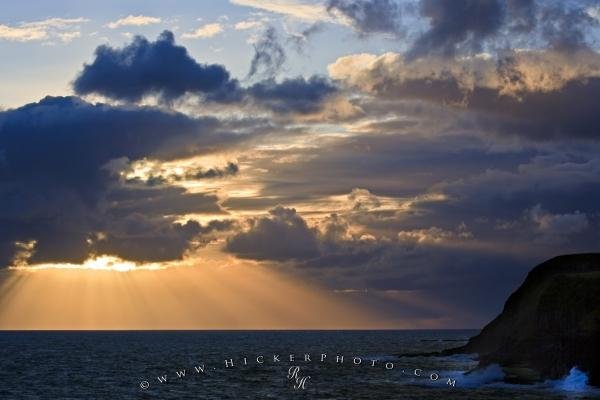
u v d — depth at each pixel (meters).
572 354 85.50
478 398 74.56
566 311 91.06
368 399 75.56
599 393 77.06
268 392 84.56
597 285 90.44
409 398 75.81
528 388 83.62
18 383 97.50
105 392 86.44
